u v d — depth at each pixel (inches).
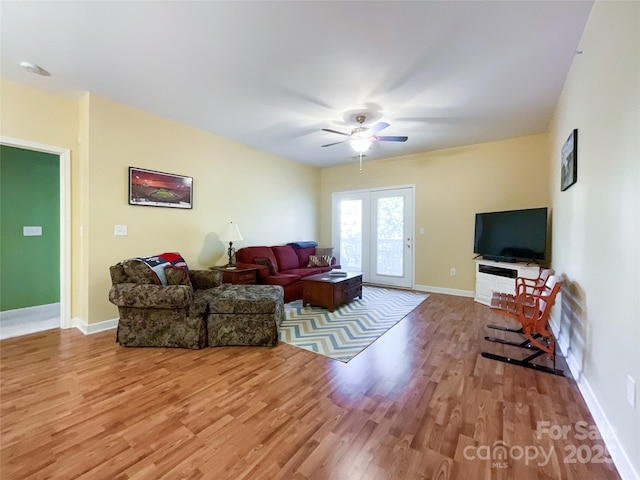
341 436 60.7
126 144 127.4
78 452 55.8
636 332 49.3
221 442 58.7
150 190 135.6
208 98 120.1
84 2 69.3
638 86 49.4
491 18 74.3
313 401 73.1
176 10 72.0
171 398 73.9
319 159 225.0
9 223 144.9
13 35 81.7
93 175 117.9
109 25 77.7
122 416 66.6
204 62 94.9
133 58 93.1
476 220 177.5
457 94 115.3
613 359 58.3
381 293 197.6
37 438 59.4
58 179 159.9
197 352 101.8
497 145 176.9
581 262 84.4
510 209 173.0
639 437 47.2
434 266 202.2
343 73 100.7
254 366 91.6
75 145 123.9
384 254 226.2
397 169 216.5
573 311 92.2
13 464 52.9
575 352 87.9
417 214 208.5
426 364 93.6
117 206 125.1
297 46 86.2
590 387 71.7
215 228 167.0
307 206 242.5
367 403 72.4
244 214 185.9
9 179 144.6
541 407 70.7
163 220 141.8
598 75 69.1
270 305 106.6
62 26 78.0
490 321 137.0
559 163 121.2
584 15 73.6
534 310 94.0
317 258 208.7
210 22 76.3
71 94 117.6
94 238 118.7
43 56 92.0
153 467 52.4
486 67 96.7
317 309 155.9
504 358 96.5
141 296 100.9
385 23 76.2
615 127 59.4
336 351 103.2
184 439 59.4
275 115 137.0
